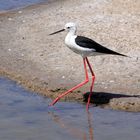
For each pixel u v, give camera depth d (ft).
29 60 52.60
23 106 41.37
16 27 63.52
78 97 43.19
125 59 50.88
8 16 69.05
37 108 41.01
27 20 65.92
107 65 49.80
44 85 45.70
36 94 44.50
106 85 45.16
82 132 35.81
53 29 60.90
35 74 48.62
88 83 45.80
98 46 41.45
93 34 57.26
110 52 41.73
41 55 53.57
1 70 50.34
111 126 36.96
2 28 63.57
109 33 57.36
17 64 51.67
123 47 53.67
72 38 41.68
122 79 46.37
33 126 36.94
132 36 56.34
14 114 39.42
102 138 34.63
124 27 58.90
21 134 35.27
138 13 63.57
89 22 61.26
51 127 36.76
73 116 39.29
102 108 41.19
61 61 51.67
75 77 47.50
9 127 36.65
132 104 41.01
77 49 41.57
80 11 66.03
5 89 45.73
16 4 76.38
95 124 37.45
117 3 67.62
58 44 56.18
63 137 34.81
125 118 38.68
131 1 67.97
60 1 74.33
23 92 44.96
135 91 43.57
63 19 63.87
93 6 67.46
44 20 64.69
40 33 60.08
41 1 77.05
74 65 50.49
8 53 54.95
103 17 62.59
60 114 39.70
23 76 48.29
